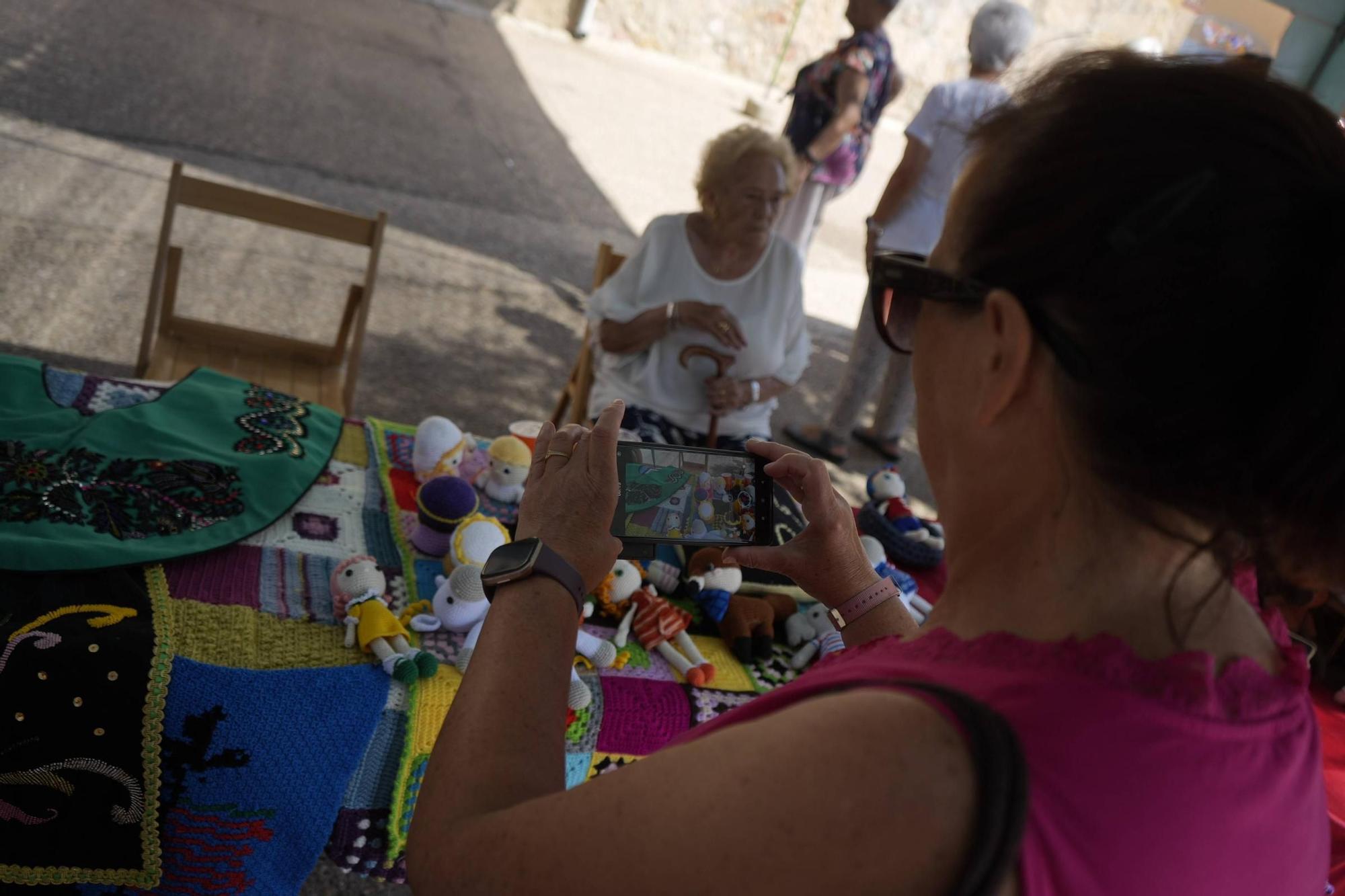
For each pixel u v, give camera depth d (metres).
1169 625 0.49
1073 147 0.48
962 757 0.42
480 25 9.75
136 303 3.66
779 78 11.22
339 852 1.42
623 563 1.74
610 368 2.87
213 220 4.51
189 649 1.37
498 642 0.61
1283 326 0.45
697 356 2.79
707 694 1.65
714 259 2.79
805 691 0.51
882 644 0.56
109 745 1.27
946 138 3.47
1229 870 0.47
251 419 1.95
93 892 1.30
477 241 5.27
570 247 5.60
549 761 0.57
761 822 0.43
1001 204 0.51
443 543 1.76
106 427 1.75
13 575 1.37
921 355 0.57
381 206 5.27
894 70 4.33
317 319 3.98
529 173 6.54
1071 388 0.48
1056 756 0.44
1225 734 0.48
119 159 4.73
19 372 1.83
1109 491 0.49
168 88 5.80
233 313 3.82
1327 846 0.55
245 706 1.33
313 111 6.24
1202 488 0.47
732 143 2.67
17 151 4.46
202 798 1.30
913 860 0.41
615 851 0.46
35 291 3.51
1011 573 0.52
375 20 8.79
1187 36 6.47
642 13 10.66
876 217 3.71
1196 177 0.44
